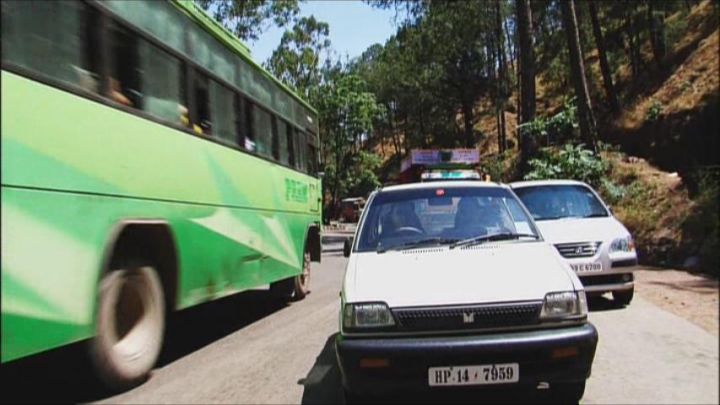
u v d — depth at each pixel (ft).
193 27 27.07
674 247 49.29
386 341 16.24
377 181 223.10
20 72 16.24
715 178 53.78
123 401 19.66
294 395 19.94
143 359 21.58
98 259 19.04
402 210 22.38
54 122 17.38
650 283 39.83
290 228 39.81
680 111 85.25
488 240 21.01
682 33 120.26
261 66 35.88
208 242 27.07
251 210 32.60
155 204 22.59
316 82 167.63
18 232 15.81
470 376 15.99
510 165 132.87
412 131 240.94
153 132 22.81
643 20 127.34
